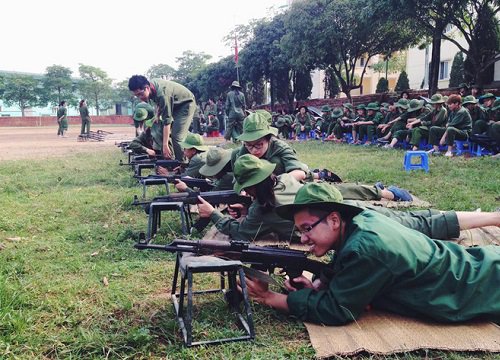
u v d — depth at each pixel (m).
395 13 17.48
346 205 3.15
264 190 4.33
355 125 17.39
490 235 4.90
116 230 5.91
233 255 3.29
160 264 4.60
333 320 3.12
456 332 2.99
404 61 39.41
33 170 12.14
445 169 9.57
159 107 9.20
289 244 4.62
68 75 66.19
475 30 17.88
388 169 9.90
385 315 3.27
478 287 3.05
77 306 3.55
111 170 11.67
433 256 3.07
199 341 3.01
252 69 31.42
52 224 6.25
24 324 3.17
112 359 2.86
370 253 2.96
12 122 57.69
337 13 22.52
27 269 4.43
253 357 2.82
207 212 4.95
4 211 6.99
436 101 12.54
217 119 28.72
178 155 9.45
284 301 3.33
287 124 23.28
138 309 3.52
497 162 10.09
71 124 62.84
